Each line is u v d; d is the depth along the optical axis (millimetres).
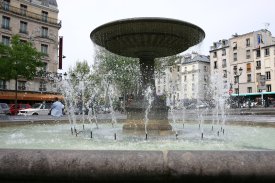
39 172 2373
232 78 63906
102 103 33938
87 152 2430
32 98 40781
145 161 2350
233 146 5637
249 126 10641
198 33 7949
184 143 6098
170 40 7812
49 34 45438
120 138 7078
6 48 30141
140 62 8977
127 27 7418
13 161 2393
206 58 74312
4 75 29797
